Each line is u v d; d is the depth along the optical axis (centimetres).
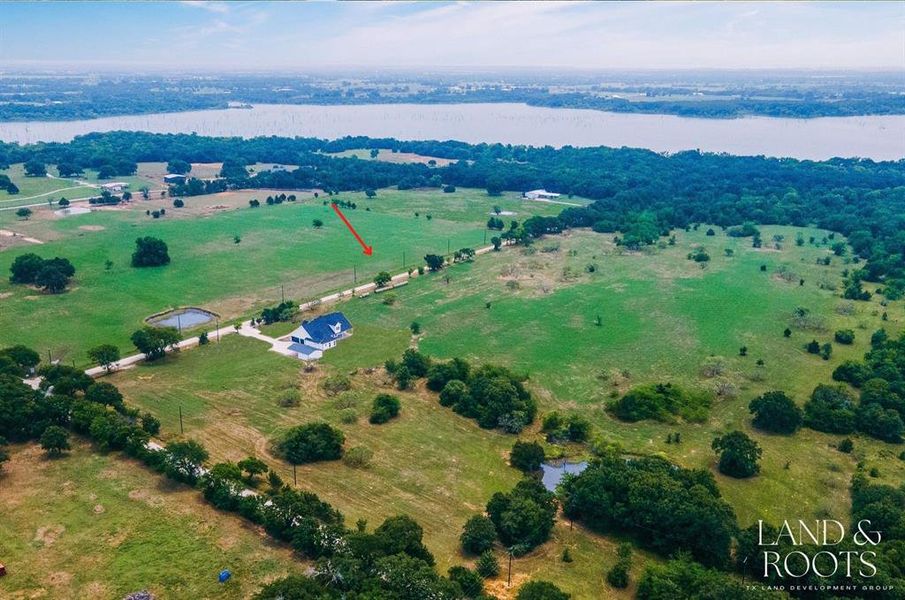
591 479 8050
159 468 8506
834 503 8350
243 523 7612
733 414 10569
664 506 7419
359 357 12338
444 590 6112
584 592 6788
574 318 14438
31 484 8181
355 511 7969
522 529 7456
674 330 13838
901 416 10225
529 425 10200
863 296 15725
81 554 7025
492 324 14025
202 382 11194
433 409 10612
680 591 6431
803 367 12225
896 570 6562
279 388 11050
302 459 8988
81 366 11631
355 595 6109
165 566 6875
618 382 11500
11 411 9106
